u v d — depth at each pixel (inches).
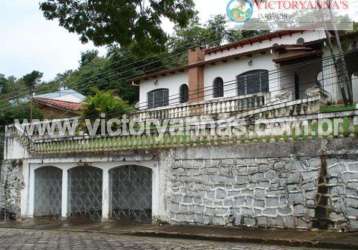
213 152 639.8
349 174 524.7
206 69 1159.6
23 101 1647.4
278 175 576.4
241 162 611.2
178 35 1577.3
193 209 651.5
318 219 539.8
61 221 805.2
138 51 401.7
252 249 459.2
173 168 678.5
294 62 1002.7
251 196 597.6
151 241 540.7
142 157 712.4
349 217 520.7
